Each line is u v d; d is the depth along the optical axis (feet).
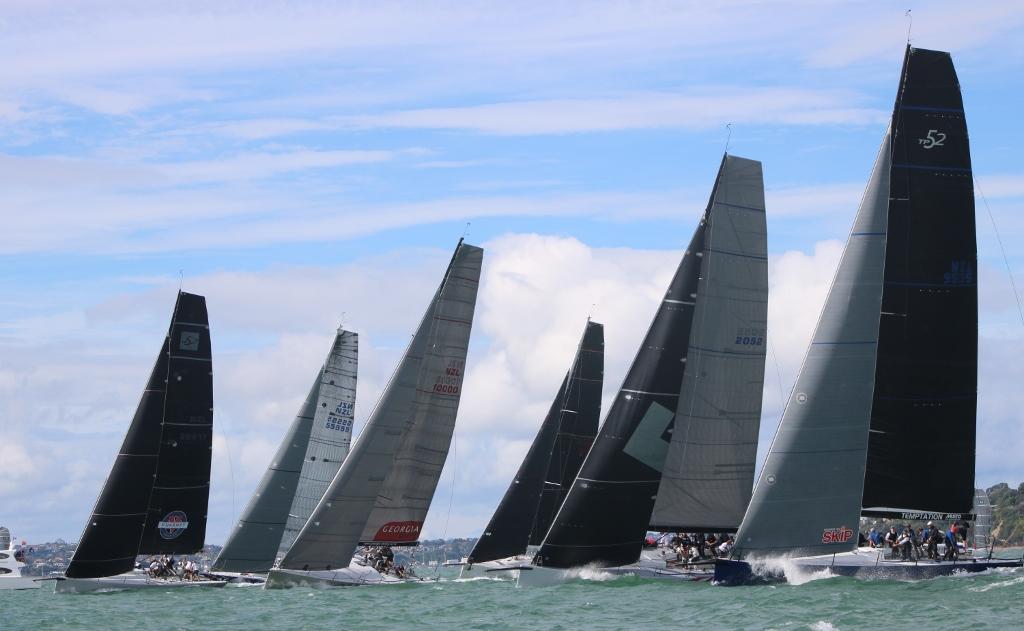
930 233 371.35
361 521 471.21
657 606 342.44
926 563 359.66
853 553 362.33
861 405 362.74
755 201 423.23
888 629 281.74
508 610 355.15
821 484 362.74
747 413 423.64
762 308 424.46
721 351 421.59
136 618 378.53
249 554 556.51
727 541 424.05
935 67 373.20
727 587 365.20
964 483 369.71
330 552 467.93
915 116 372.58
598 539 409.08
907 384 370.32
